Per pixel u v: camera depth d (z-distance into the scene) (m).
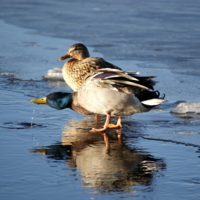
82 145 8.59
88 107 9.62
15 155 7.87
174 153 8.09
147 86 9.05
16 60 17.70
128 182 6.70
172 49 19.72
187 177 6.92
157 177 6.91
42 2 35.28
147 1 36.31
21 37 22.45
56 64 17.23
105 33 23.34
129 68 16.12
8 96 12.60
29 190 6.38
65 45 20.56
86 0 36.59
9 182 6.65
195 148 8.38
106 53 18.67
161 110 11.51
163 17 28.53
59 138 9.03
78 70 11.96
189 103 11.52
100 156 7.91
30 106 11.59
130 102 9.09
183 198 6.18
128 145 8.62
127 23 26.39
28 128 9.70
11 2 34.94
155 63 17.08
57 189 6.41
